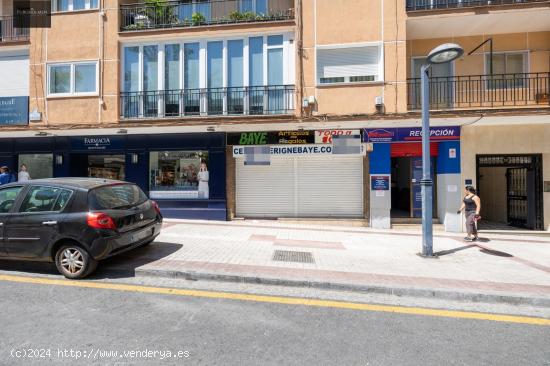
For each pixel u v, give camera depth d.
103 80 11.23
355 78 10.46
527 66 10.80
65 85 11.50
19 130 10.95
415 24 10.34
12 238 5.17
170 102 11.15
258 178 11.45
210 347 3.13
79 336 3.30
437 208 11.25
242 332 3.45
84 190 5.14
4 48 11.73
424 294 4.60
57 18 11.50
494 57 10.99
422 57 11.25
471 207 8.87
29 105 11.59
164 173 11.73
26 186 5.41
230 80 10.96
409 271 5.54
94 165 12.44
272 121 10.09
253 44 10.90
